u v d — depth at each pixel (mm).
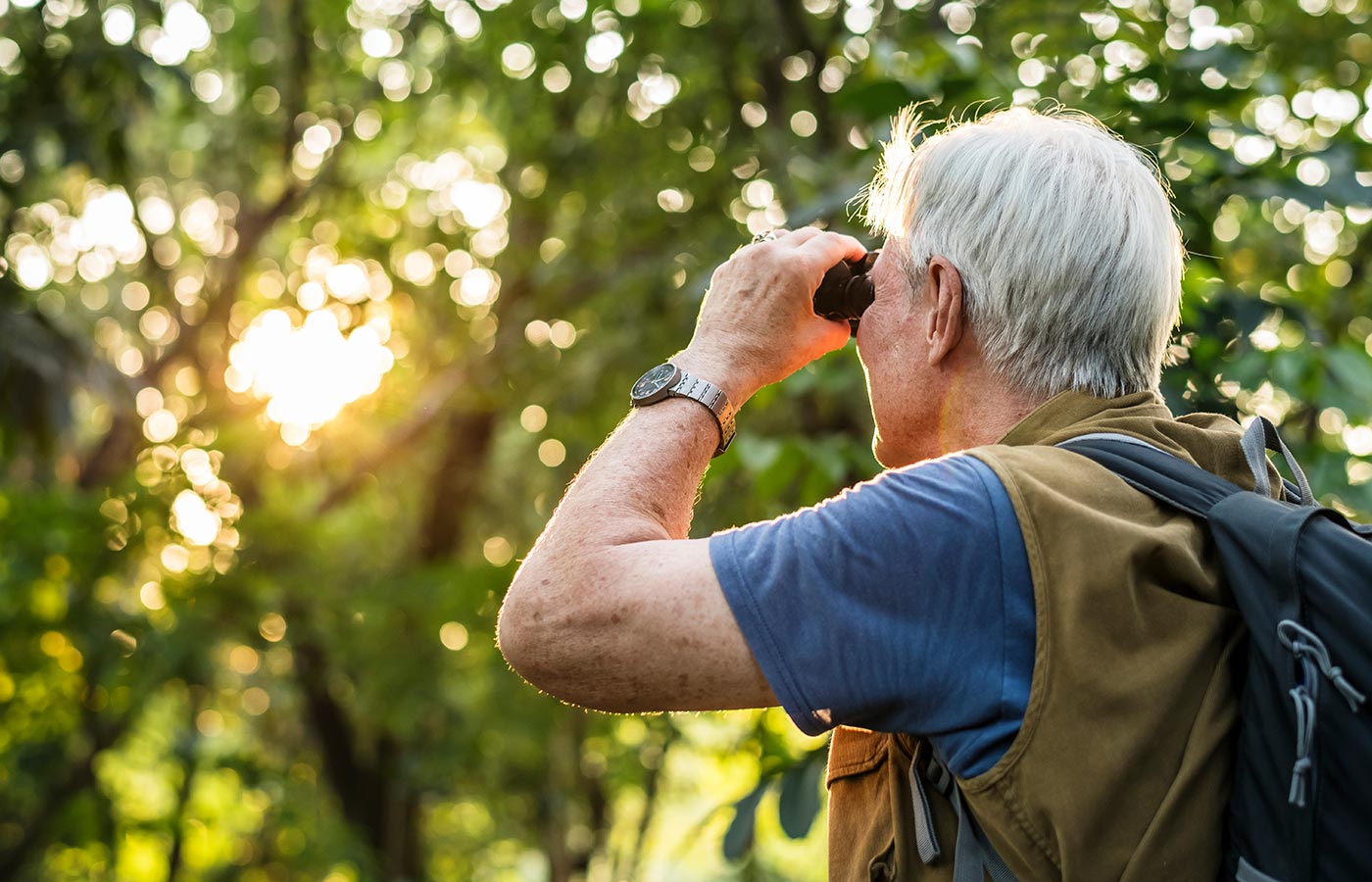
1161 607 894
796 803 1932
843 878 1076
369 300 7531
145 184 7750
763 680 947
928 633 915
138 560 6551
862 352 1166
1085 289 1037
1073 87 2422
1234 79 2254
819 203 2244
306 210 7809
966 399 1087
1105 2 2576
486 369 7066
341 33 7152
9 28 5016
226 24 7324
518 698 7367
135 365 8352
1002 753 898
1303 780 821
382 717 7465
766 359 1158
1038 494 926
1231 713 878
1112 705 869
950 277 1078
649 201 6008
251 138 7453
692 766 10398
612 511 1034
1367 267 3799
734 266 1193
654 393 1127
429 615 7020
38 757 6609
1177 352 2023
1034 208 1049
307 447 7730
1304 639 835
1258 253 4113
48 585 6254
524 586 1011
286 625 7148
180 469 6492
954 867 961
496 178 7523
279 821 8039
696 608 950
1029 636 905
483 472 8242
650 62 5695
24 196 5301
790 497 3711
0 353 4742
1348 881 823
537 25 5875
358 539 9016
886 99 2277
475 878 11867
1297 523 876
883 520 943
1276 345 2246
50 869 8133
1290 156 2227
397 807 8992
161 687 6629
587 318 6664
